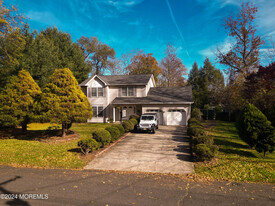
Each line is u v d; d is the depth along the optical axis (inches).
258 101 667.4
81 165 322.7
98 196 204.5
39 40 1011.3
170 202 191.0
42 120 506.0
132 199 197.6
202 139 375.2
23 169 299.9
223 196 204.5
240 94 823.7
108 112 1014.4
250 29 971.3
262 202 190.7
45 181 248.5
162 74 1857.8
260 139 368.8
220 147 444.5
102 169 303.1
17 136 614.9
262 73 586.9
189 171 292.7
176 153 397.1
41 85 921.5
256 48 966.4
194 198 199.6
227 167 306.8
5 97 544.7
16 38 761.6
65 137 555.2
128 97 989.8
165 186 232.7
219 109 1360.7
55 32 1325.0
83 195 207.0
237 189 223.6
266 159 354.0
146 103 880.9
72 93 531.8
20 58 885.8
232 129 751.1
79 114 529.0
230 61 1038.4
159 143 490.6
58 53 1224.2
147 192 214.8
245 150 419.8
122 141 517.0
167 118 876.6
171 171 293.0
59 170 296.4
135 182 246.1
